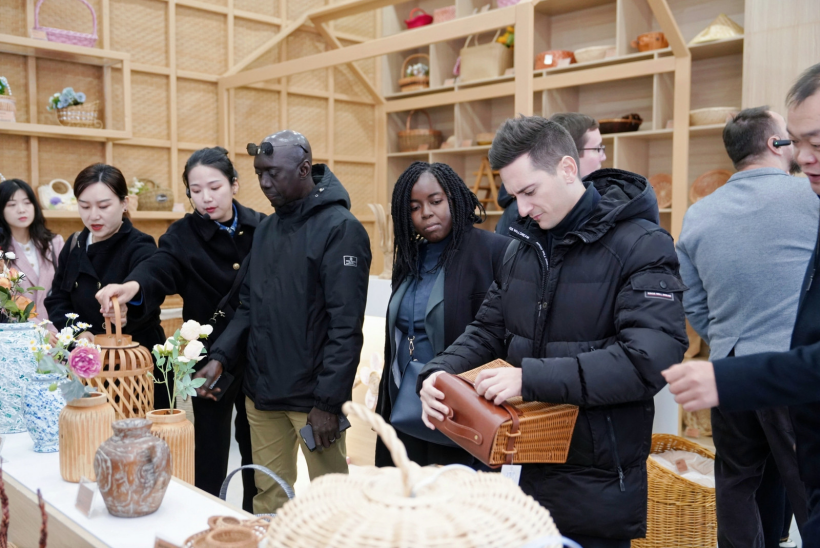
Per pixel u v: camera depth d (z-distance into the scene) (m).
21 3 4.38
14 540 1.45
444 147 5.73
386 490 0.82
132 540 1.19
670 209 4.68
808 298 1.23
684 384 1.15
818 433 1.21
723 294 2.07
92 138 4.56
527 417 1.36
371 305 3.50
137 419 1.32
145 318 2.43
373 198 6.09
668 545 2.39
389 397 2.00
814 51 3.98
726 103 4.67
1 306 2.02
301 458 3.01
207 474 2.46
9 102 4.07
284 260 2.13
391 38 4.24
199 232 2.47
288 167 2.08
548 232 1.58
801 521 1.87
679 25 4.91
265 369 2.15
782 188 2.00
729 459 2.09
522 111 3.49
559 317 1.50
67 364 1.69
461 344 1.72
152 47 5.02
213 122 5.38
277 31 5.67
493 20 3.64
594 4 5.20
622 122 4.67
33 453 1.67
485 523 0.75
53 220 4.52
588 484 1.46
